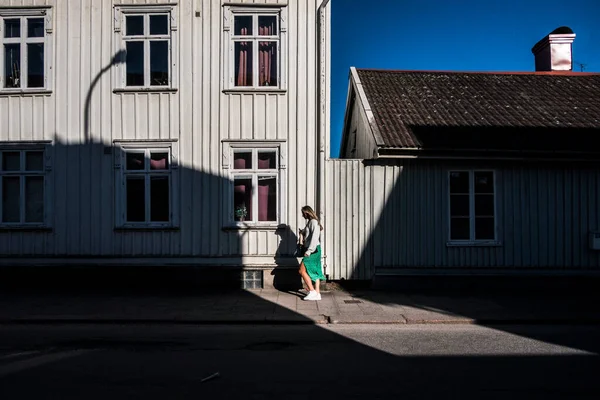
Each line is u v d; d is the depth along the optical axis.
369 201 11.66
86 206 11.71
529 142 11.61
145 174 11.77
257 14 11.85
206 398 4.91
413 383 5.37
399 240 11.64
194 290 11.28
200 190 11.66
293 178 11.66
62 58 11.83
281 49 11.74
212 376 5.59
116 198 11.69
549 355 6.52
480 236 11.83
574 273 11.73
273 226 11.59
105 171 11.73
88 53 11.81
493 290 11.58
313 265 10.26
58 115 11.80
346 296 10.72
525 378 5.54
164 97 11.75
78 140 11.77
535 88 15.25
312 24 11.77
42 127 11.82
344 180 11.68
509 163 11.76
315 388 5.21
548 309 9.45
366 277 11.62
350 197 11.66
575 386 5.27
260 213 11.80
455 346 7.01
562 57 18.23
